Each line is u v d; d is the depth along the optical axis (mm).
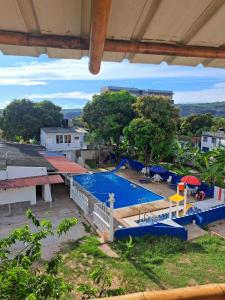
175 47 2596
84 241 15531
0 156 23938
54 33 2387
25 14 2115
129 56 3109
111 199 15242
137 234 15914
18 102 40656
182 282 11750
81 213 19734
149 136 31484
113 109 38312
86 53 2842
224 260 13609
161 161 37688
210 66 3389
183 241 15781
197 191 25000
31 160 24062
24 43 2420
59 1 1914
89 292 5410
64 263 13172
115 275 12203
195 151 35594
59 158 28672
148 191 26172
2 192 20344
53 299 4891
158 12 2043
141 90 88000
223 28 2273
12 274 4434
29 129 40406
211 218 18781
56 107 43156
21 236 6297
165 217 19312
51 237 15883
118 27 2283
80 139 37812
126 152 38750
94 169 35156
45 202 21812
